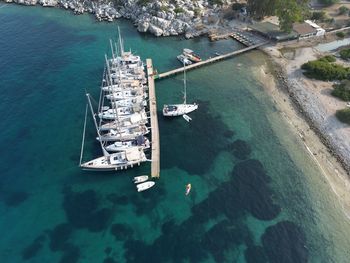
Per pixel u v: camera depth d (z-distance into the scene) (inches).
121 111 4023.1
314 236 2908.5
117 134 3722.9
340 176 3442.4
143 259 2733.8
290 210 3107.8
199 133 3907.5
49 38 5615.2
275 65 5044.3
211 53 5305.1
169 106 4126.5
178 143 3774.6
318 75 4697.3
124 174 3417.8
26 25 5994.1
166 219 3024.1
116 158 3447.3
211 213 3070.9
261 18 6048.2
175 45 5531.5
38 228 2935.5
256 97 4466.0
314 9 6441.9
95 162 3410.4
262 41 5536.4
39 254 2751.0
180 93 4520.2
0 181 3304.6
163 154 3636.8
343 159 3614.7
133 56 4950.8
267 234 2908.5
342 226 2994.6
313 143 3804.1
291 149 3725.4
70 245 2819.9
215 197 3211.1
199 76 4854.8
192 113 4175.7
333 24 5935.0
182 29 5792.3
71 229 2933.1
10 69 4810.5
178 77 4820.4
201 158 3604.8
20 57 5078.7
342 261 2746.1
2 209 3063.5
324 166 3535.9
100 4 6505.9
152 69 4891.7
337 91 4382.4
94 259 2733.8
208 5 6205.7
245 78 4810.5
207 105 4323.3
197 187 3299.7
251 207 3125.0
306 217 3053.6
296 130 3966.5
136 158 3432.6
